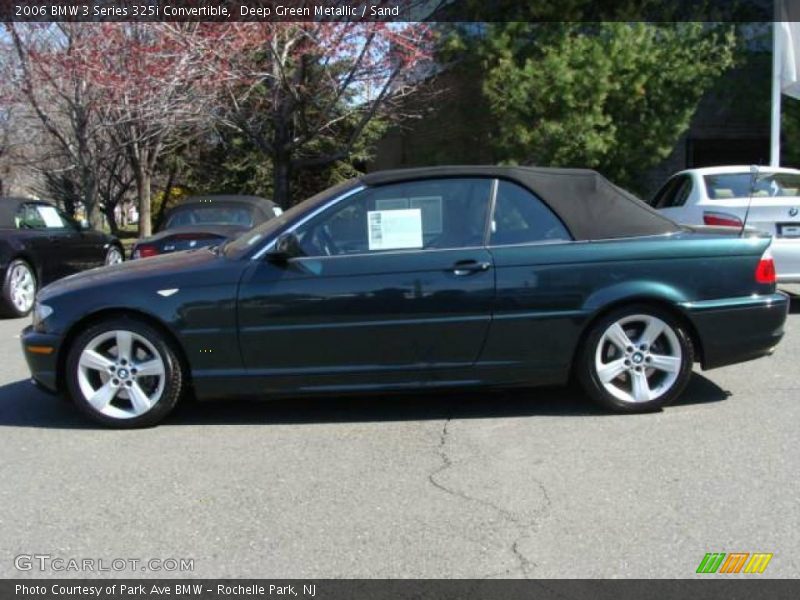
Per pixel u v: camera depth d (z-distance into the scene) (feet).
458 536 11.98
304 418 17.70
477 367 16.85
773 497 13.09
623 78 43.19
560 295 16.71
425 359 16.76
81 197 90.79
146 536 12.17
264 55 50.19
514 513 12.70
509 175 17.22
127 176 99.40
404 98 52.08
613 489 13.51
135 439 16.47
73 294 16.85
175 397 16.96
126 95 51.16
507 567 11.08
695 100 45.16
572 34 43.93
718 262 17.06
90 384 17.04
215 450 15.75
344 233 16.90
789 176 30.14
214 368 16.71
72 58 49.16
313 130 52.13
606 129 44.06
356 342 16.60
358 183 17.17
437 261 16.61
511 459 14.96
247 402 18.99
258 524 12.50
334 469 14.65
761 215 27.37
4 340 28.07
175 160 83.51
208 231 30.42
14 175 98.12
